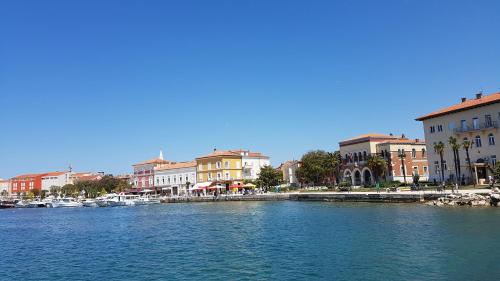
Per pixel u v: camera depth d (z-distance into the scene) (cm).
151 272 3078
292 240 4172
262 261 3253
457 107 9619
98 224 7294
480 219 4766
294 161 19138
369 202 8331
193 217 7694
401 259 3050
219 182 15812
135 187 19350
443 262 2900
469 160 8944
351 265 2955
